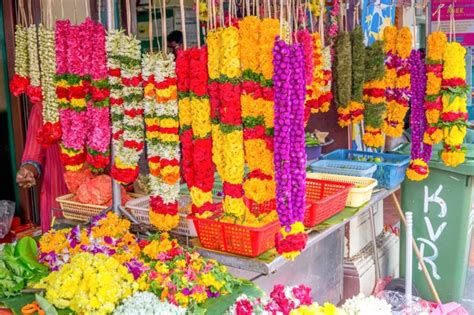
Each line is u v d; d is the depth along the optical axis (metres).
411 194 3.77
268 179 2.13
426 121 3.43
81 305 1.96
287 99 1.92
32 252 2.38
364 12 4.46
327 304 2.37
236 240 2.22
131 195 2.99
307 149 4.06
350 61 3.49
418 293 3.71
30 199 4.18
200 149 2.21
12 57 3.97
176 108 2.24
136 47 2.32
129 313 1.94
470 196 3.62
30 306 2.05
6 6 3.91
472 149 3.82
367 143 3.66
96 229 2.43
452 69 3.27
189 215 2.34
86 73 2.39
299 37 2.66
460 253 3.69
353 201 2.97
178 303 2.07
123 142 2.38
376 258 3.84
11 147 4.12
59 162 3.29
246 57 2.06
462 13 5.18
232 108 2.10
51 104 2.52
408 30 3.48
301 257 3.25
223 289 2.21
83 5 3.81
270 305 2.18
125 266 2.16
